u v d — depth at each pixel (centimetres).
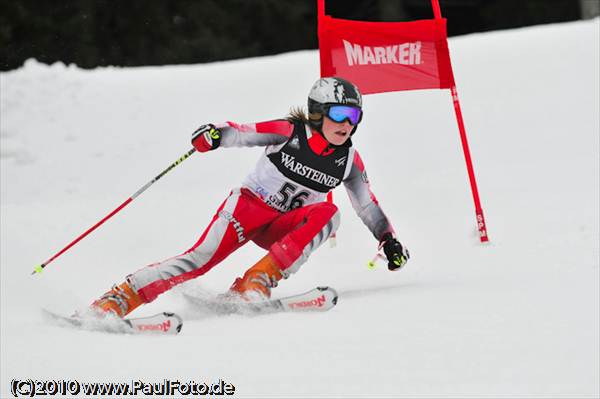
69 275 1709
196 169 3016
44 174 3127
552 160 2525
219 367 939
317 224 1293
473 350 962
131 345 1048
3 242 1961
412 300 1234
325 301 1202
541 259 1475
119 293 1244
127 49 7250
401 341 1011
